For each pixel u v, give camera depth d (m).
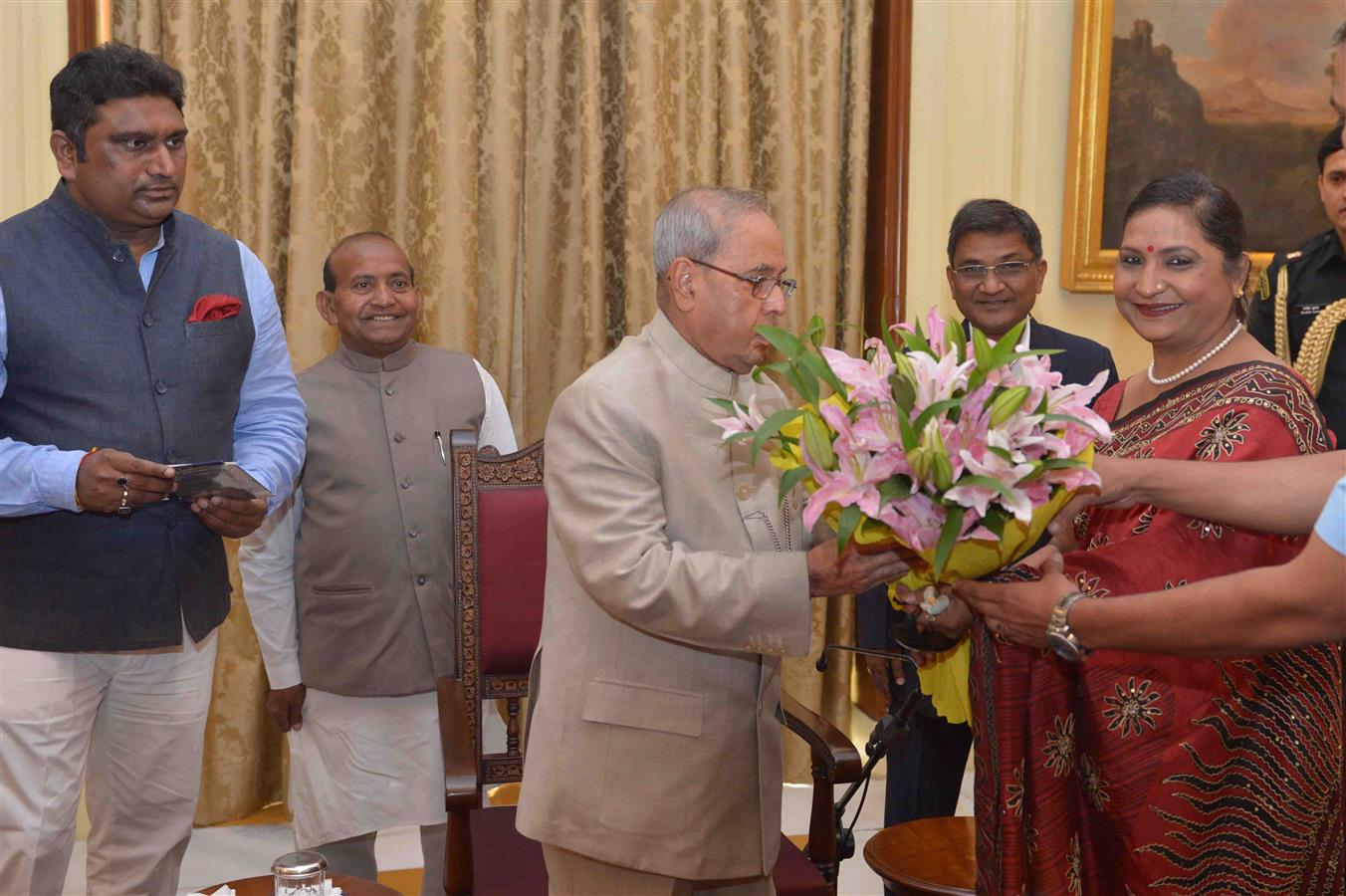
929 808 2.99
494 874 2.49
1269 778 1.91
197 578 2.63
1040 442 1.56
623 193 4.46
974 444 1.53
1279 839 1.92
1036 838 1.98
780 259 1.95
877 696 4.60
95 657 2.56
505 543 2.95
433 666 3.10
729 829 2.01
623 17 4.39
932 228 4.55
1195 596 1.55
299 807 3.20
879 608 2.88
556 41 4.38
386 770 3.13
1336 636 1.45
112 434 2.46
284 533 3.11
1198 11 4.39
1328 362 3.02
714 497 1.95
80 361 2.43
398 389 3.21
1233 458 1.89
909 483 1.55
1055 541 2.09
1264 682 1.91
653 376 1.98
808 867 2.51
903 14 4.38
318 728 3.15
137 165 2.37
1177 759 1.92
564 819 1.99
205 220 4.11
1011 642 1.81
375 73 4.18
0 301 2.38
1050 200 4.58
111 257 2.48
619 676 1.98
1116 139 4.44
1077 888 2.01
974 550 1.66
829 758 2.47
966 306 3.09
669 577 1.81
